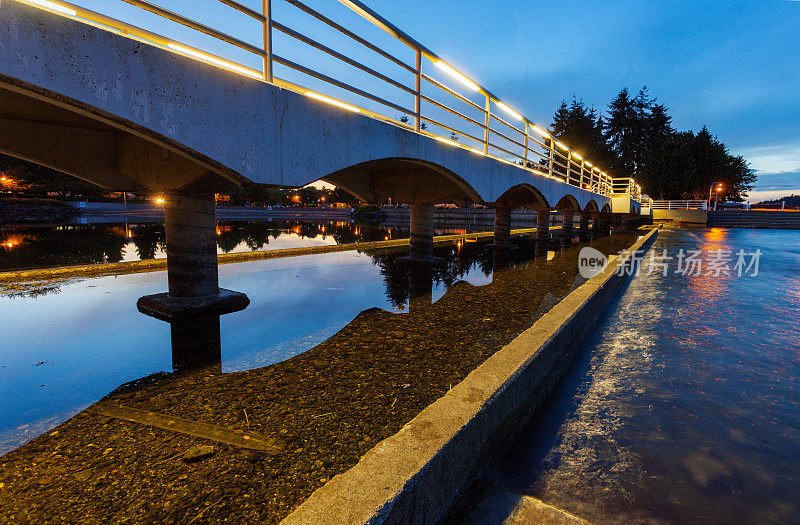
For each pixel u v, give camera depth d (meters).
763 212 39.75
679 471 2.34
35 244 15.82
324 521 1.35
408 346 4.04
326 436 2.31
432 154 7.12
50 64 2.51
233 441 2.26
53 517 1.66
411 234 10.77
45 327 4.69
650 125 78.06
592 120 68.62
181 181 4.83
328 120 4.79
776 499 2.09
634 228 31.59
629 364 4.14
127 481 1.91
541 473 2.31
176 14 3.29
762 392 3.45
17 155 4.90
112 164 5.76
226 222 42.78
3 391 3.00
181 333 4.51
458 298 6.44
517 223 54.97
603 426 2.88
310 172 4.55
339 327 4.76
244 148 3.80
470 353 3.82
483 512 1.93
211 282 5.70
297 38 4.41
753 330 5.34
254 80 3.88
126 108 2.91
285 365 3.53
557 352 3.68
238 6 3.71
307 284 7.67
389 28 5.64
